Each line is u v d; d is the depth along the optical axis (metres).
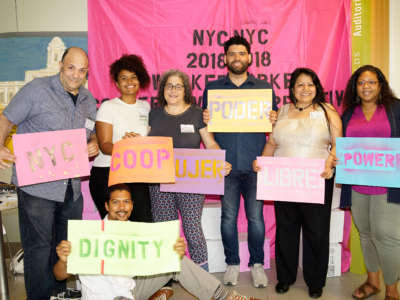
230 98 2.45
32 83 2.03
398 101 2.25
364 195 2.37
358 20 3.03
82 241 1.61
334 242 2.89
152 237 1.61
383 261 2.31
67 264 1.60
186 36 3.12
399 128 2.21
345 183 2.28
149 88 3.15
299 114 2.39
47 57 3.17
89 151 2.16
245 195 2.66
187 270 1.99
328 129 2.34
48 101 2.03
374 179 2.21
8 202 2.75
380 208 2.26
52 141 2.03
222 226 2.68
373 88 2.21
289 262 2.51
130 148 2.18
